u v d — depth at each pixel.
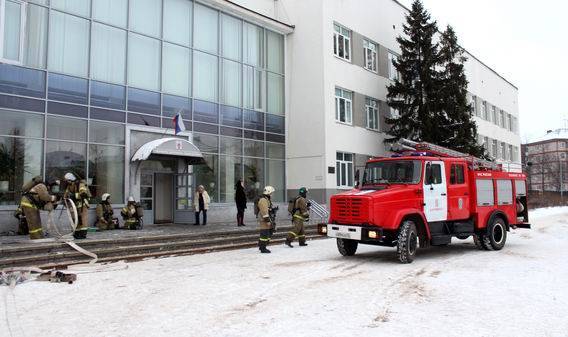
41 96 14.02
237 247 13.40
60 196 13.65
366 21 25.48
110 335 5.16
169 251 11.92
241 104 20.75
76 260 10.27
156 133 17.12
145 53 17.06
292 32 23.20
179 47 18.33
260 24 22.05
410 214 10.58
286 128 22.92
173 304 6.55
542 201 45.75
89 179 14.94
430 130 24.27
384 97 26.44
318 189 21.50
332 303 6.54
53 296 7.11
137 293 7.28
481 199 12.41
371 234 10.01
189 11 18.86
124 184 15.89
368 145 24.70
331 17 22.75
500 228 12.99
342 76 23.11
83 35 15.24
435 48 25.41
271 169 21.95
